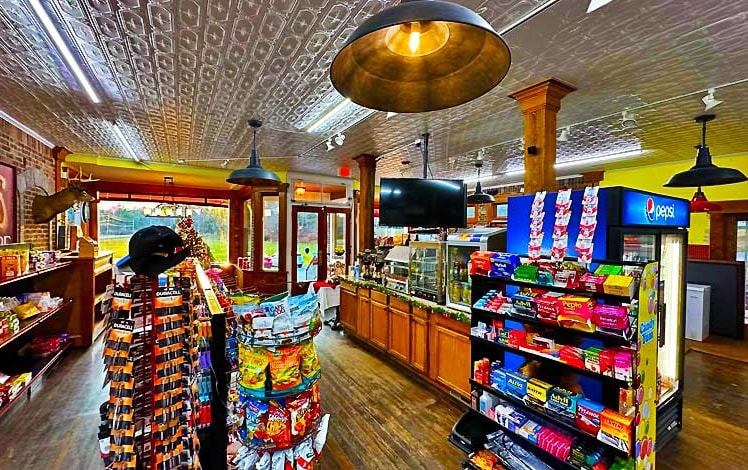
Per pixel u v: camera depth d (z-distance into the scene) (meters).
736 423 3.06
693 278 5.88
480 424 2.68
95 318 5.11
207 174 7.33
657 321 2.05
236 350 1.95
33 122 4.12
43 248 4.94
